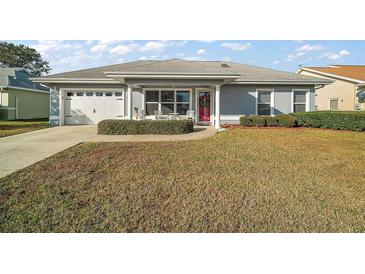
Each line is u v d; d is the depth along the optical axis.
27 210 4.00
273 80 16.25
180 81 13.17
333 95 22.45
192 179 5.44
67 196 4.52
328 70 24.09
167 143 9.41
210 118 16.86
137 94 16.73
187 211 4.00
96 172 5.86
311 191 4.85
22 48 47.38
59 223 3.66
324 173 5.98
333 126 13.45
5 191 4.71
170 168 6.23
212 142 9.62
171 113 16.70
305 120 14.42
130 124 11.83
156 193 4.67
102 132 11.83
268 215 3.89
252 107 16.72
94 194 4.61
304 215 3.90
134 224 3.63
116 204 4.22
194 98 16.72
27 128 14.70
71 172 5.86
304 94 16.88
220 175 5.74
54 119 16.81
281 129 13.62
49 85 16.80
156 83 13.08
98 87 17.00
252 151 8.14
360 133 12.08
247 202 4.33
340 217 3.85
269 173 5.93
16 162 6.70
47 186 4.97
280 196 4.59
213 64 19.86
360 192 4.83
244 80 16.17
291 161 7.00
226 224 3.64
